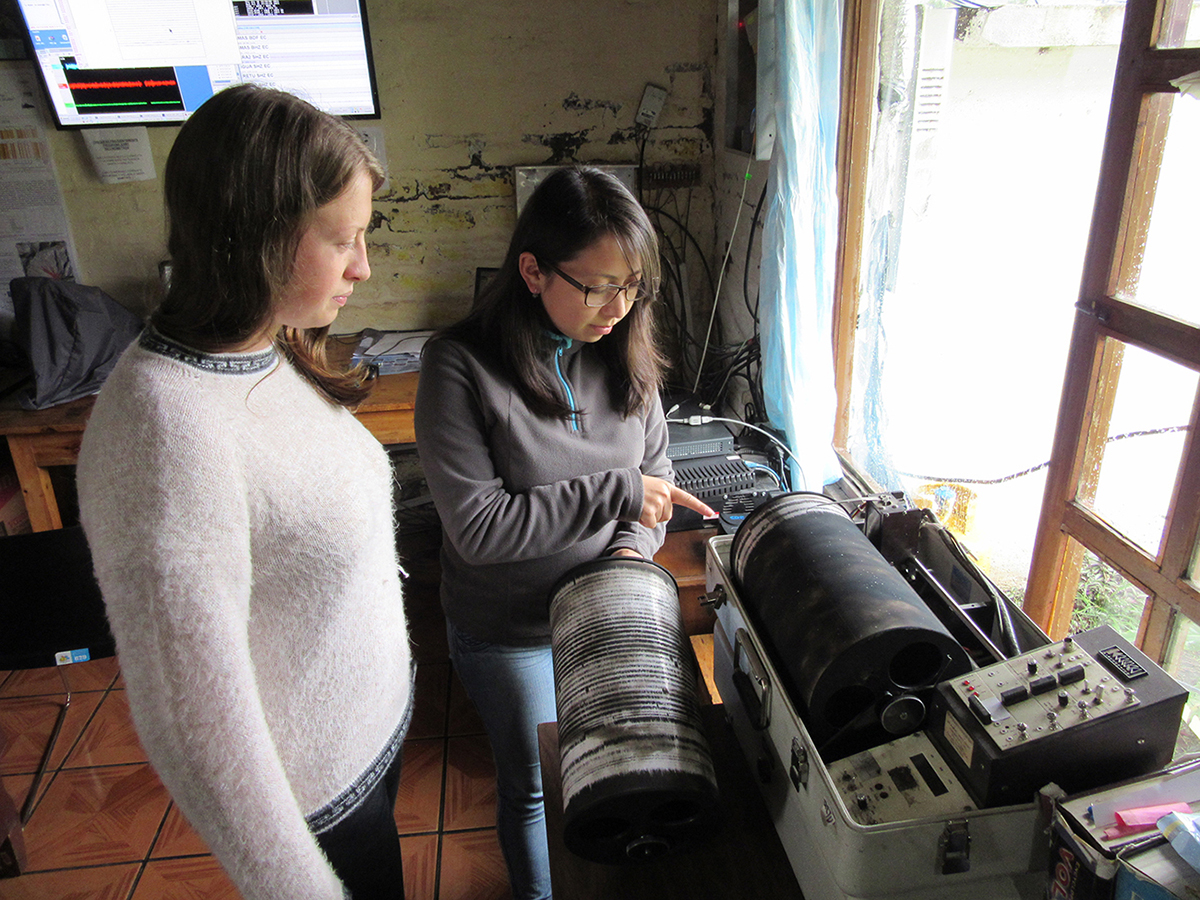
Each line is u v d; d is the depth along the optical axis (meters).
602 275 0.99
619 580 0.99
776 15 1.61
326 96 2.50
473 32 2.49
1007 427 2.15
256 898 0.70
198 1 2.32
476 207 2.70
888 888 0.73
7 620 1.74
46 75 2.36
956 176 2.08
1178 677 1.05
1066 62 1.98
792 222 1.64
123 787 1.90
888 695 0.81
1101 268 1.07
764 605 0.93
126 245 2.61
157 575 0.61
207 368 0.69
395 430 2.39
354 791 0.89
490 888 1.64
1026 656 0.79
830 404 1.81
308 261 0.70
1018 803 0.73
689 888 0.90
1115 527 1.11
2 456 2.53
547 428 1.11
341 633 0.82
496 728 1.25
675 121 2.64
